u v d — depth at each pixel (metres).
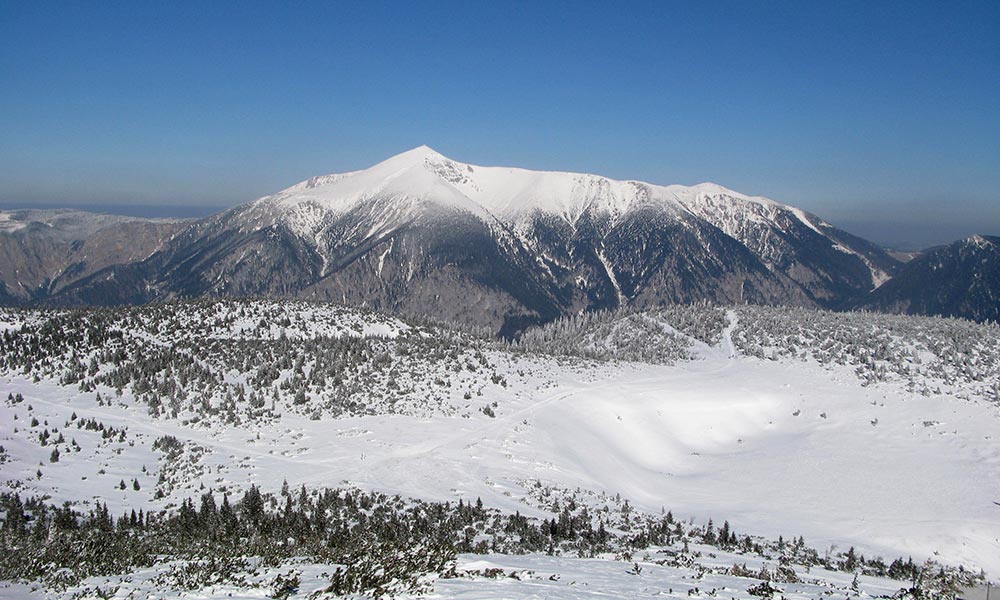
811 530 69.50
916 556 63.84
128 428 81.56
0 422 78.19
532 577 27.77
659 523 62.50
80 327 111.50
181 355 101.75
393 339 125.31
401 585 24.41
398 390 99.94
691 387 120.00
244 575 28.89
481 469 75.31
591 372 125.12
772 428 108.19
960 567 59.25
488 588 24.47
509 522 54.22
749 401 114.88
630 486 83.12
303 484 65.38
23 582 29.41
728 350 146.25
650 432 102.56
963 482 82.75
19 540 42.94
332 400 94.25
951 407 106.88
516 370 118.19
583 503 68.38
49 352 100.81
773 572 35.47
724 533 56.78
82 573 30.78
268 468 71.69
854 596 29.09
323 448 79.12
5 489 59.16
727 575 33.53
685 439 103.94
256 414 88.19
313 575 28.41
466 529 51.97
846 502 78.69
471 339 146.12
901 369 122.50
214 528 48.69
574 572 30.41
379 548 33.62
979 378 117.69
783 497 81.31
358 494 63.12
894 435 99.88
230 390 94.75
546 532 51.66
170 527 50.09
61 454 71.38
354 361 106.62
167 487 64.62
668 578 30.06
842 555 58.62
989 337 135.12
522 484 72.50
